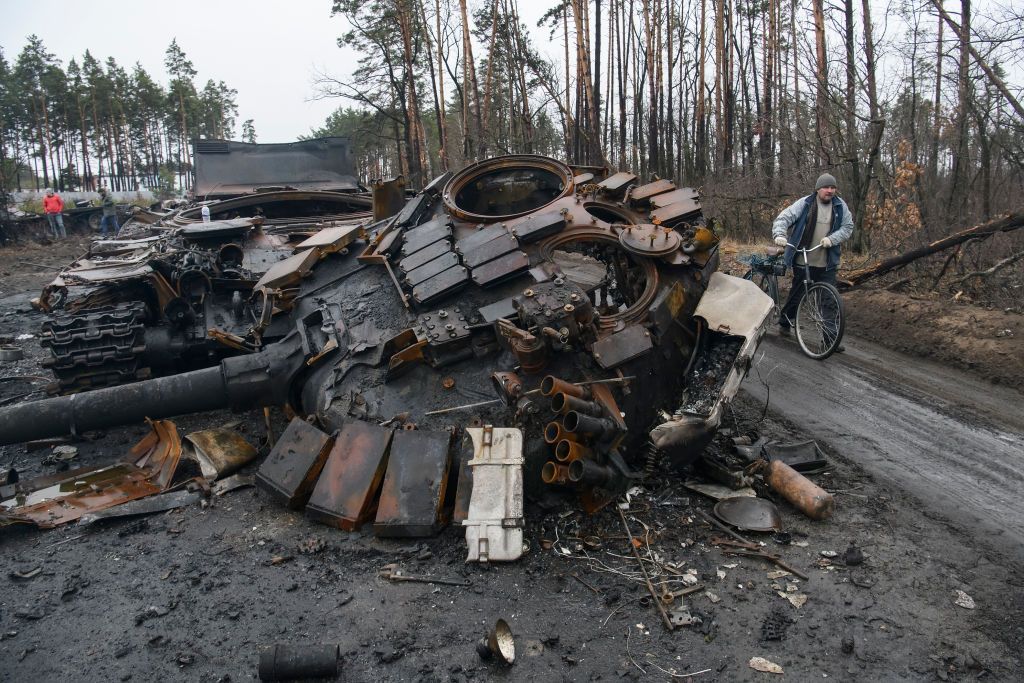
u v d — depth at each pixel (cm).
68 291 712
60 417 582
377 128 3681
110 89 5791
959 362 773
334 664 342
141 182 6731
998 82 945
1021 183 1108
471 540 428
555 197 686
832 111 1377
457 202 698
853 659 342
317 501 478
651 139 2166
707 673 336
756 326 514
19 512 508
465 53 2186
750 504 473
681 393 523
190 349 707
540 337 462
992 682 325
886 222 1205
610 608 386
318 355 579
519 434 466
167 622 389
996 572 408
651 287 536
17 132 5600
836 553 428
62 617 399
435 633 370
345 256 673
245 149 1295
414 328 536
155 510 514
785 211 850
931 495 498
